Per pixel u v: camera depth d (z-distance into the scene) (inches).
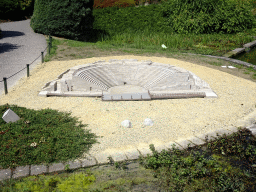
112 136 376.5
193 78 562.6
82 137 367.2
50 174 306.2
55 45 826.8
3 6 1149.7
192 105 473.1
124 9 1144.8
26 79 577.6
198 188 289.4
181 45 910.4
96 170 314.7
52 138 354.0
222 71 658.8
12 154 321.7
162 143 362.0
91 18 953.5
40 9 919.7
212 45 933.2
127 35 1006.4
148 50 826.2
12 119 391.5
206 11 1063.6
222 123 414.0
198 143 361.4
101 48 830.5
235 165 329.4
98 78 565.3
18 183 290.8
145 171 315.0
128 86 572.4
